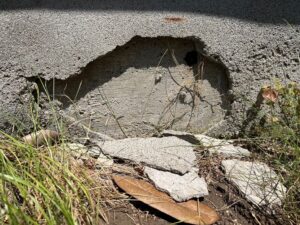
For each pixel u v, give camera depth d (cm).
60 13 45
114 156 45
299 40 49
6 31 44
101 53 45
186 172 43
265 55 48
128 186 42
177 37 47
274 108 49
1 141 41
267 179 44
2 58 43
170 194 41
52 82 45
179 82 49
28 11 45
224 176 45
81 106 47
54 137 44
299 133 47
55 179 37
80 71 45
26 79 44
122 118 48
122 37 46
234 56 48
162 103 49
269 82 49
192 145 47
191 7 47
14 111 44
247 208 42
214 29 47
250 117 49
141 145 46
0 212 34
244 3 48
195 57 48
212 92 49
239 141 49
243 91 49
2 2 45
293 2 49
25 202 35
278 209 42
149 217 40
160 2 47
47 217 34
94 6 46
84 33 45
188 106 49
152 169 43
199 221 40
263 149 48
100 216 39
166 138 47
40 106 45
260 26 48
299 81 50
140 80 48
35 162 38
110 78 47
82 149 45
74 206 37
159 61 48
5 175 34
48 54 44
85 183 40
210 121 50
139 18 46
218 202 42
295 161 45
